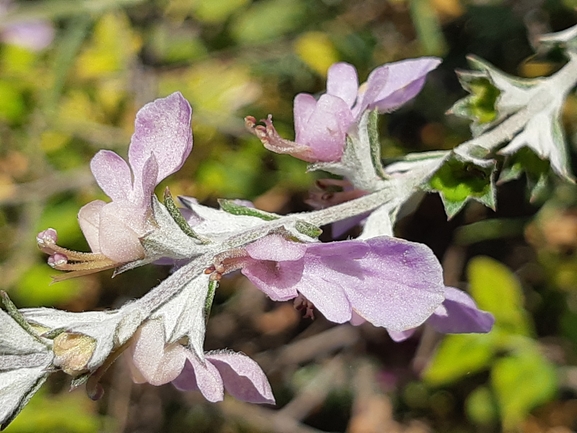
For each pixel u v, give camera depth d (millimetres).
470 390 142
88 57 140
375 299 57
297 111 69
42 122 138
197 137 135
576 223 126
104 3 127
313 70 143
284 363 154
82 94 140
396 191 69
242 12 145
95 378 53
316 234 60
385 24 141
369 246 56
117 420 146
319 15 143
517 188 135
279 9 144
